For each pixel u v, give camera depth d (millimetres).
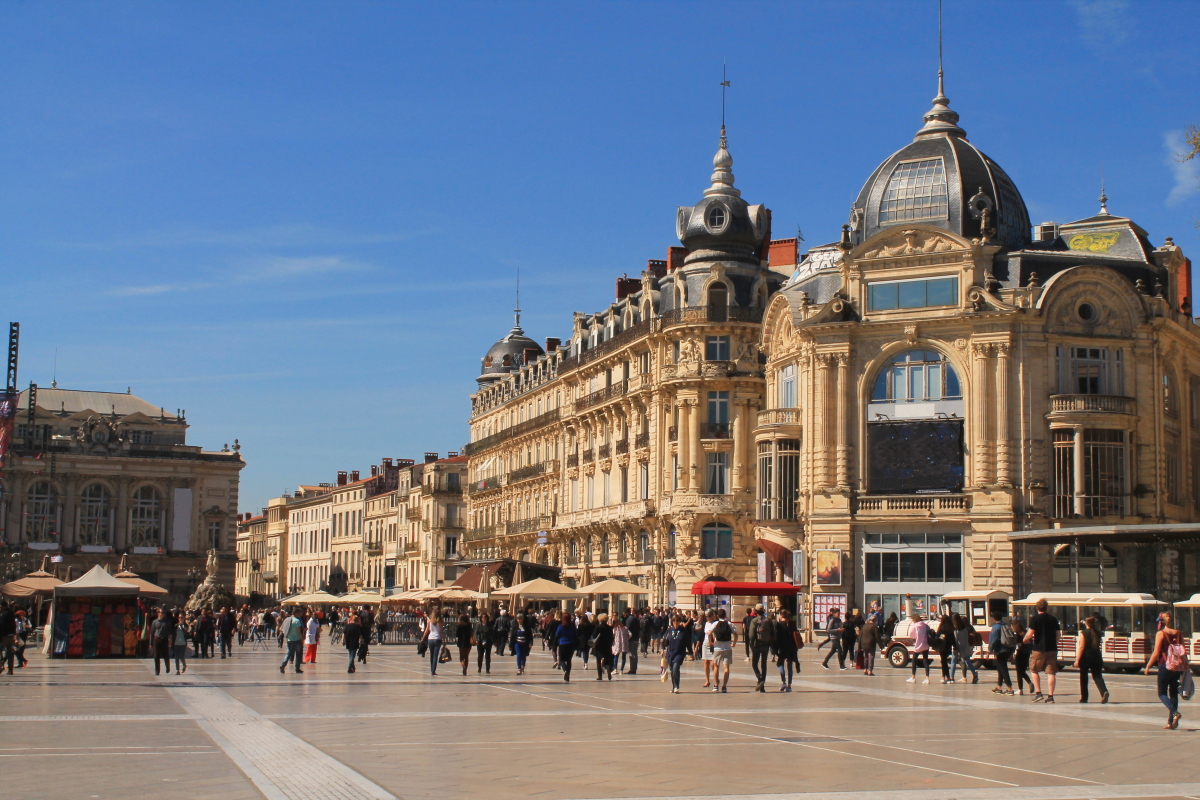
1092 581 58656
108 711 26688
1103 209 68000
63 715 25672
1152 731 24266
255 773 17469
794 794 16281
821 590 61500
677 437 76188
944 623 38594
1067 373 60656
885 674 42406
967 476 60281
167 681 36906
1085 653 30594
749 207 79000
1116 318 61219
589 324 95062
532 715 26672
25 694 31391
